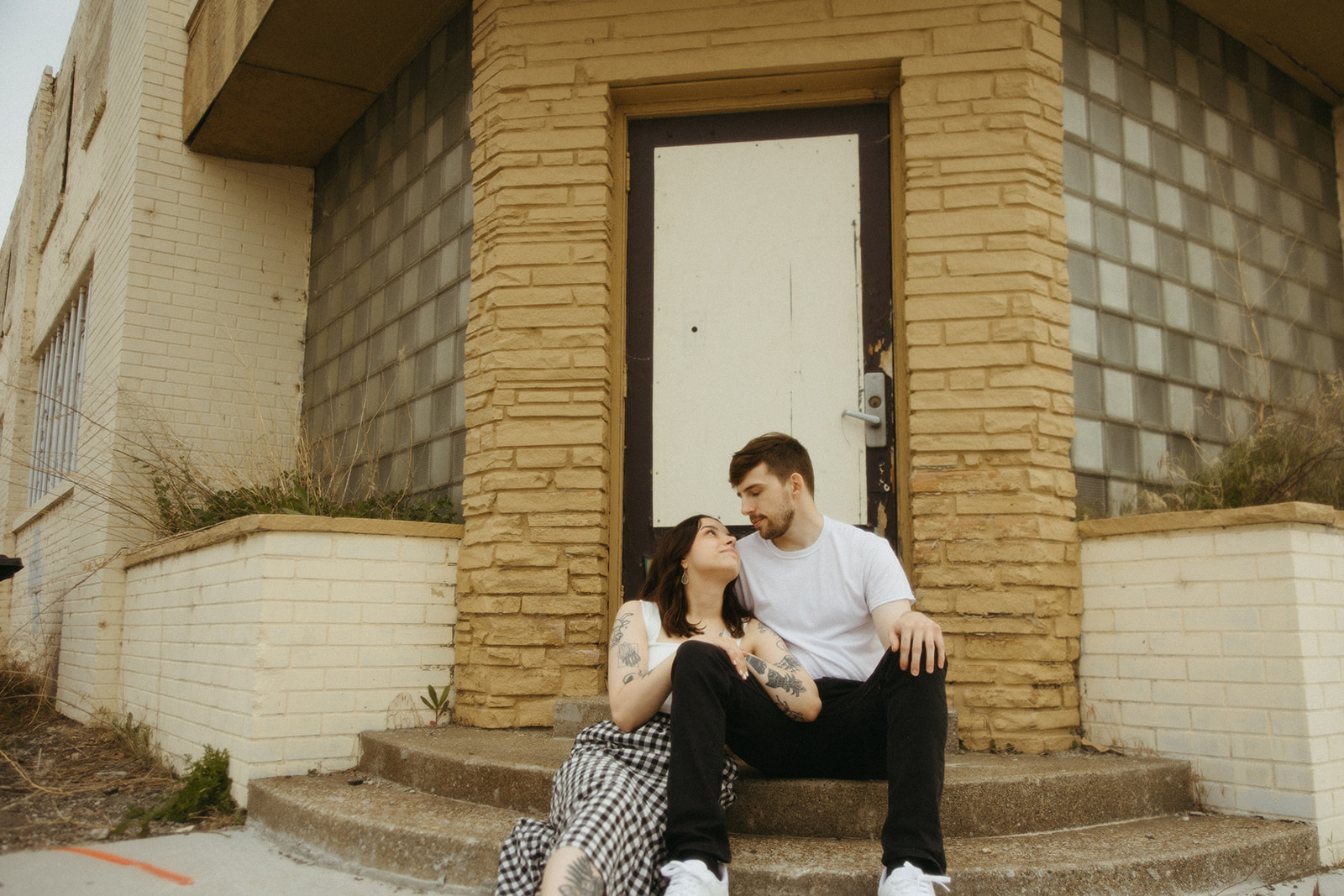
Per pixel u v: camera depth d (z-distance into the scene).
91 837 3.04
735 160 4.07
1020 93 3.71
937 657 2.23
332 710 3.56
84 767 4.18
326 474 5.62
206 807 3.38
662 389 3.97
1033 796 2.68
